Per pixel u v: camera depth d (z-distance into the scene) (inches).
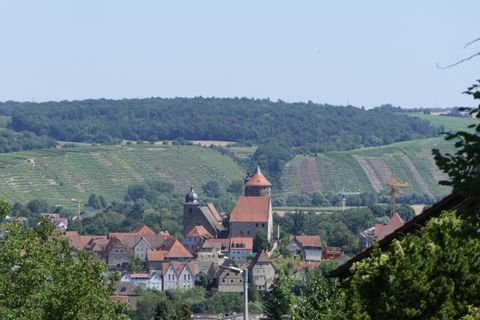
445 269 2856.8
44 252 4859.7
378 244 3036.4
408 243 2923.2
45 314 4554.6
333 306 3710.6
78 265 4790.8
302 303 3784.5
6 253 4746.6
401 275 2854.3
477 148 1919.3
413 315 2851.9
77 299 4591.5
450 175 1936.5
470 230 2066.9
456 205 3129.9
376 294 2933.1
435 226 2898.6
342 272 3410.4
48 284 4692.4
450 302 2847.0
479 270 2856.8
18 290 4682.6
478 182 1904.5
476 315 2763.3
